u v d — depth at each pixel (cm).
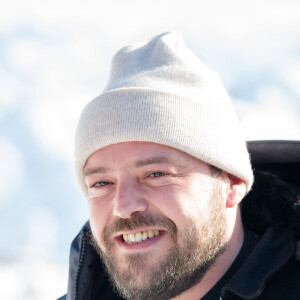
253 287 478
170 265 495
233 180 536
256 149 555
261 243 507
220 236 514
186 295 513
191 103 503
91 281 538
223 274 519
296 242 497
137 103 496
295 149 534
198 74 523
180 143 493
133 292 501
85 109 516
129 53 544
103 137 498
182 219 496
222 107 525
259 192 544
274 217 521
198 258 499
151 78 514
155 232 503
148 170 497
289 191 526
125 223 499
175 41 548
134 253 500
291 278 490
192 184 502
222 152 507
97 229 518
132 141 497
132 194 497
